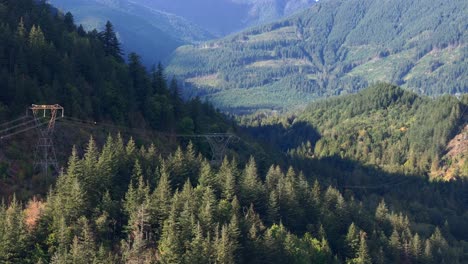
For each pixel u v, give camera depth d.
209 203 133.25
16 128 149.12
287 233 140.62
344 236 157.38
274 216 148.75
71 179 131.50
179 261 120.38
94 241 121.50
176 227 127.75
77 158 136.62
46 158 142.12
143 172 145.75
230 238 128.12
